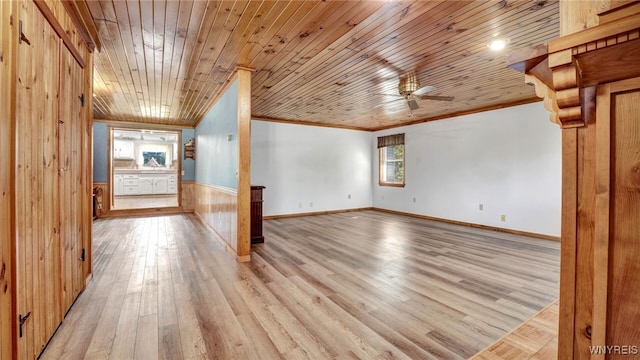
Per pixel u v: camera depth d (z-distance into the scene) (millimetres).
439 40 2641
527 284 2723
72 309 2205
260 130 6336
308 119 6617
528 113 4691
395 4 2098
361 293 2527
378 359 1657
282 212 6609
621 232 666
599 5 674
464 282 2770
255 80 3801
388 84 3980
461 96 4531
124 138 10922
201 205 6203
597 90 693
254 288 2623
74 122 2287
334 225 5664
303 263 3332
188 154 7250
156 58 3039
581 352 749
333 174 7320
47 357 1654
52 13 1812
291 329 1959
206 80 3770
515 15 2246
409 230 5168
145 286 2650
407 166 6848
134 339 1836
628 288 659
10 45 1305
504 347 1700
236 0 2021
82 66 2486
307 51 2883
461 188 5688
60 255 1987
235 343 1801
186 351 1721
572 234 759
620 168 663
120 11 2148
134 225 5508
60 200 1982
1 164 1252
